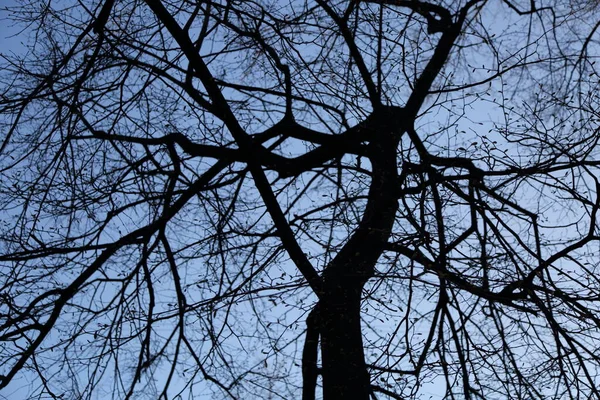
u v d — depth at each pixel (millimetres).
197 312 7066
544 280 7250
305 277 7211
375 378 7211
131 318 7340
